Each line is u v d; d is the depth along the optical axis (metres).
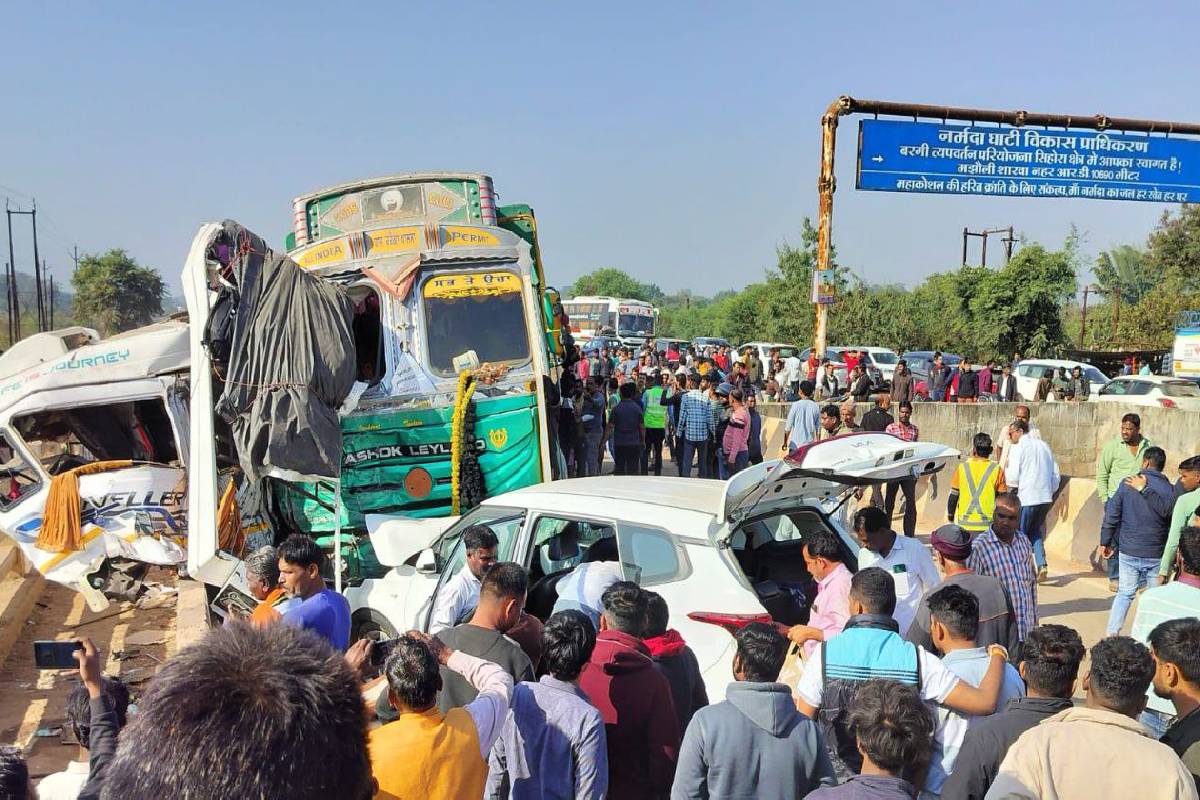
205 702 1.43
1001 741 3.40
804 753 3.33
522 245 9.20
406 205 9.38
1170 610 4.82
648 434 15.98
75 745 6.11
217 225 7.20
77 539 7.32
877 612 3.91
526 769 3.47
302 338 7.11
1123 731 3.09
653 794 3.79
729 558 4.80
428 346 8.76
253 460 6.97
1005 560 5.80
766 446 17.45
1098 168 18.08
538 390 8.88
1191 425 18.77
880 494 12.24
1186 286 49.81
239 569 6.68
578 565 5.58
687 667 4.14
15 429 7.44
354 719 1.55
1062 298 39.09
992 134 17.53
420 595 6.11
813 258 45.84
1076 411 19.98
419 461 8.60
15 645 8.24
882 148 17.22
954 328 42.78
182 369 7.80
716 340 42.38
